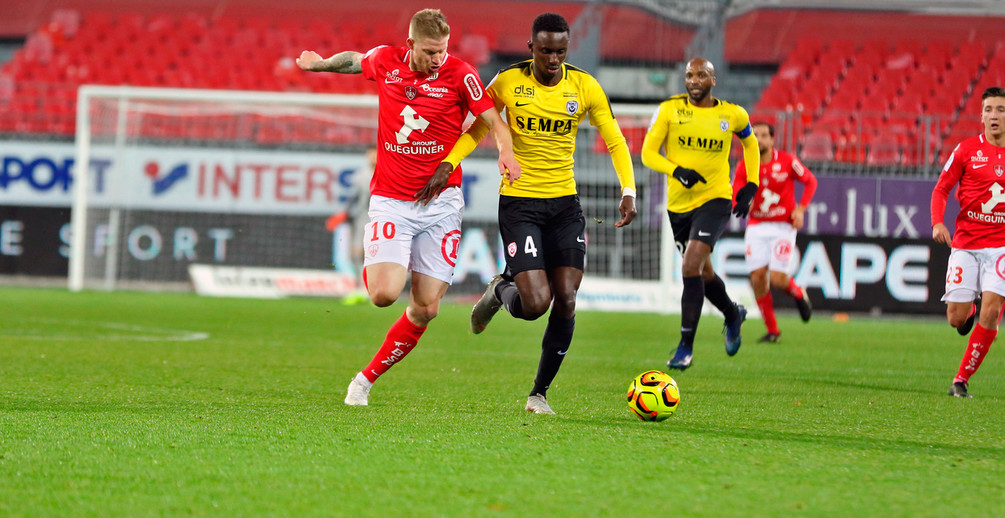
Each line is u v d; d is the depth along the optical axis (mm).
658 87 78625
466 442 15359
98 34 80500
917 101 71312
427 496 11922
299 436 15602
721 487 12641
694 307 27906
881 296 53781
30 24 83438
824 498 12172
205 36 81062
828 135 61719
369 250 19359
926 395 24047
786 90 73625
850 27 83250
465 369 27516
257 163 60250
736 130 28719
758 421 18719
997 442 16844
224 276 60000
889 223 53812
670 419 18625
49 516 10852
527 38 83875
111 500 11523
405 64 19016
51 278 60750
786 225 39000
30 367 25156
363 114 68000
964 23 83562
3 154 60406
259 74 77812
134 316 43094
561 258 19609
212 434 15641
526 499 11852
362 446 14875
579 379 25625
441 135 19125
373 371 20031
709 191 28875
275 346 32719
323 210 60188
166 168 60531
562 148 19594
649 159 28703
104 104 61062
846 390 24594
